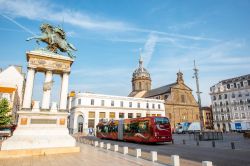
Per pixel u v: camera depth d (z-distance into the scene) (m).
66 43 19.95
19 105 46.91
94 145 22.08
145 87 81.25
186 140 30.34
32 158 13.43
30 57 17.62
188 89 71.19
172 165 10.22
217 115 72.31
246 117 63.91
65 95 18.41
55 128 17.16
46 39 19.06
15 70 44.09
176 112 66.31
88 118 52.97
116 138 32.53
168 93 67.56
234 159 12.80
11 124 34.84
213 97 74.75
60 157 13.77
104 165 10.79
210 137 29.33
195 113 70.00
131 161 11.93
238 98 66.88
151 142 25.53
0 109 32.53
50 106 18.44
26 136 15.84
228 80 71.69
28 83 17.17
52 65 18.31
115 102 57.91
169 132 24.69
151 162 11.48
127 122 29.84
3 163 11.66
